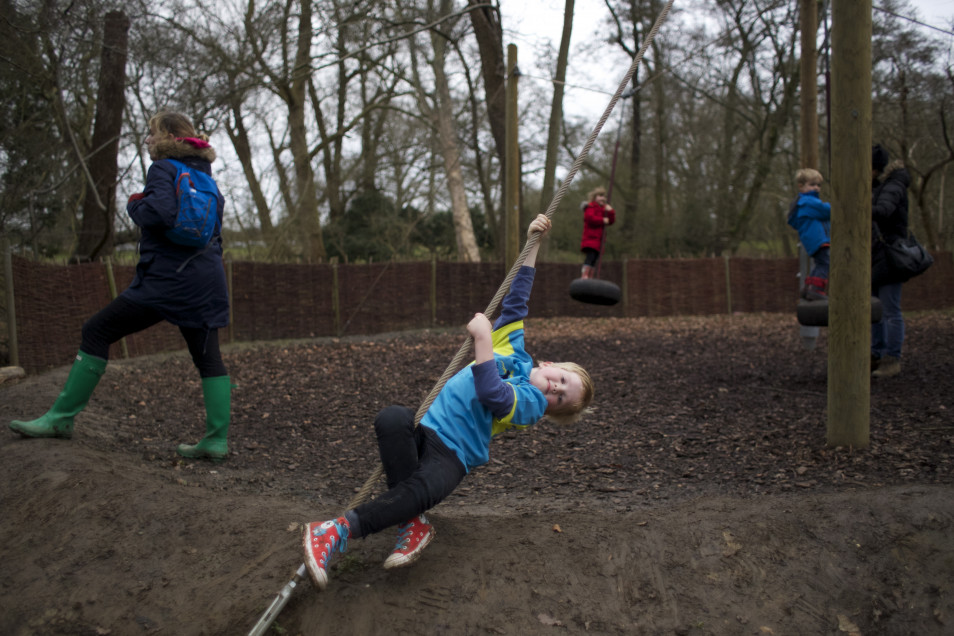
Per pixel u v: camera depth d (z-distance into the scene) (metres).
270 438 5.20
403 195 24.11
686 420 5.50
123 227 12.89
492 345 2.92
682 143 24.52
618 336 11.34
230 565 2.97
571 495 3.98
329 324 12.02
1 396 5.11
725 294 15.66
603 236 7.88
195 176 3.97
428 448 2.79
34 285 7.08
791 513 3.09
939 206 18.34
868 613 2.68
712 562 2.87
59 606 2.80
